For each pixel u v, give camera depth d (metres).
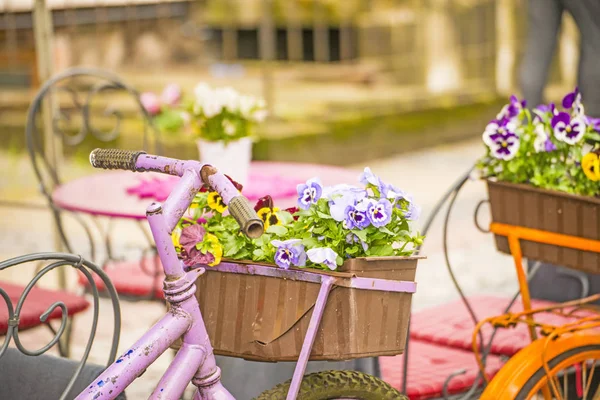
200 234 2.22
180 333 2.15
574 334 2.77
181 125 4.34
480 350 3.30
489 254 6.08
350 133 9.14
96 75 4.25
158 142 4.40
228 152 3.63
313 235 2.24
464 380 3.04
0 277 5.52
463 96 11.09
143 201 3.44
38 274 2.25
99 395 2.05
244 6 11.10
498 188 2.91
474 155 9.66
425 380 3.05
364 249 2.21
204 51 11.17
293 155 8.46
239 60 11.41
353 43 11.32
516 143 2.84
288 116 9.32
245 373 3.03
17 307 2.22
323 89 10.85
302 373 2.17
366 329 2.21
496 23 11.52
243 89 9.93
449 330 3.45
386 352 2.25
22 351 2.24
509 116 2.92
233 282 2.25
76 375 2.38
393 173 8.69
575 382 3.11
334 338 2.20
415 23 11.25
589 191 2.77
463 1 11.30
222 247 2.26
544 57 3.81
